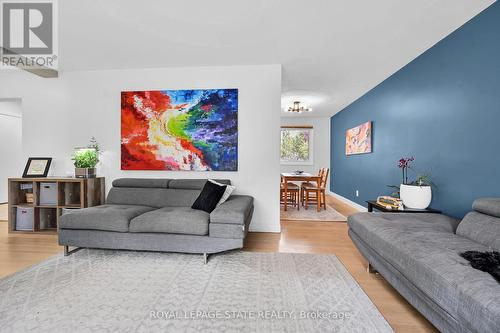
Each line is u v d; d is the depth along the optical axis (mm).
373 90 4332
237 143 3402
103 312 1544
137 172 3537
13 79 3656
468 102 2299
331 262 2346
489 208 1751
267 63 3305
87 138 3578
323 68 3465
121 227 2350
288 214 4477
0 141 5602
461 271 1187
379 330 1398
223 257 2467
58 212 3182
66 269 2160
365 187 4680
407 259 1462
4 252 2555
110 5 2090
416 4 2062
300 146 7227
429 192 2615
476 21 2199
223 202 2791
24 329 1385
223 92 3395
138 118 3486
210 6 2104
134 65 3383
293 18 2271
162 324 1434
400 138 3449
